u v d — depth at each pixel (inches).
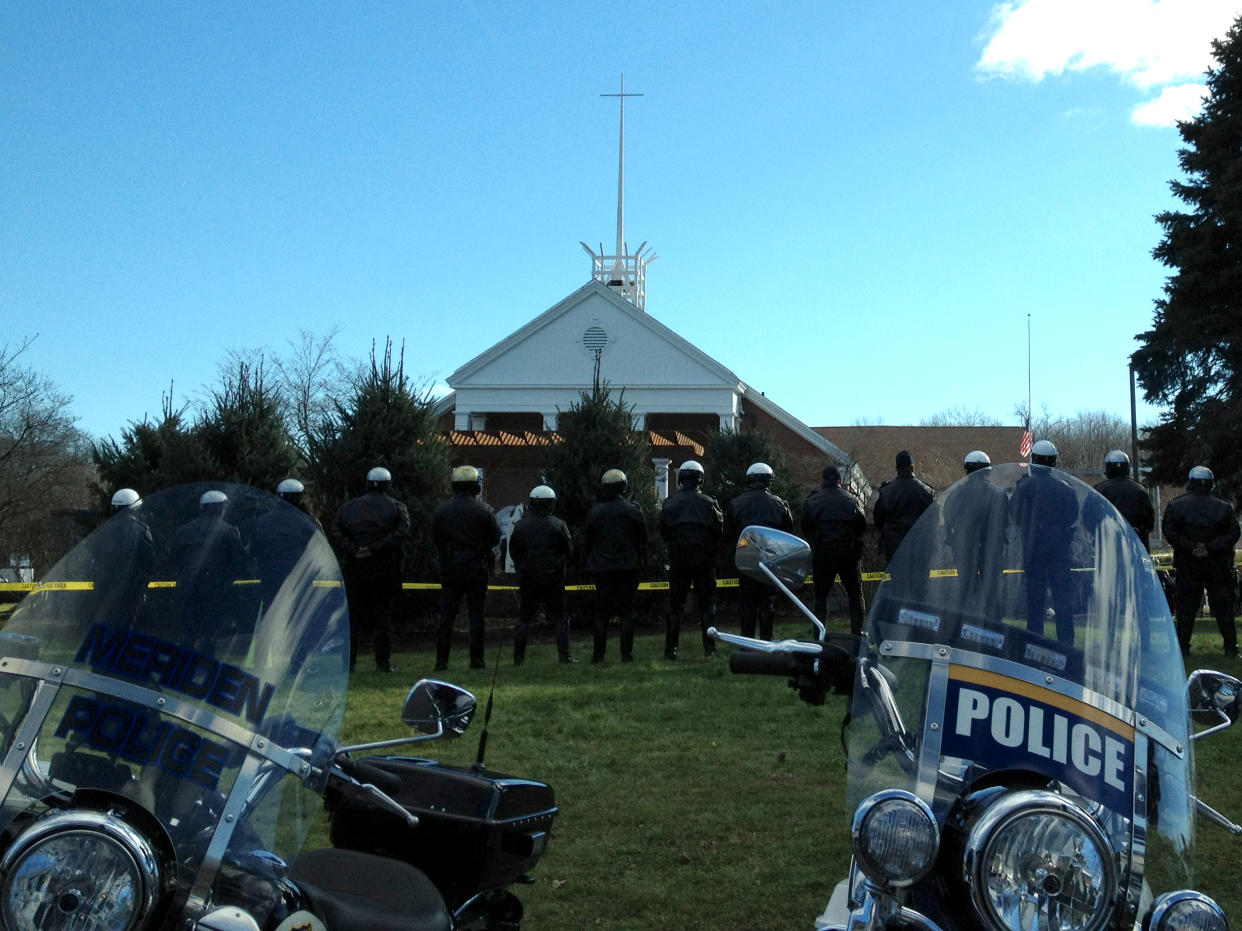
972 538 123.6
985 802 104.8
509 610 737.6
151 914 95.8
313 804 115.5
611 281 1609.3
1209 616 743.1
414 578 683.4
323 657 118.2
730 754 318.0
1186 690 121.7
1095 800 107.4
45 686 109.0
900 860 98.0
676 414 1555.1
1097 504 125.6
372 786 119.4
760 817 261.3
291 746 111.7
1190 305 1175.0
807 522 537.0
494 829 142.6
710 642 539.5
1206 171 1198.3
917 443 2623.0
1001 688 113.9
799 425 1530.5
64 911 93.5
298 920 105.3
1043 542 122.0
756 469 534.0
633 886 220.7
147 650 111.7
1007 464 129.6
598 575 524.4
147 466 741.9
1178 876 109.1
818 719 362.0
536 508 524.7
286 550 120.7
